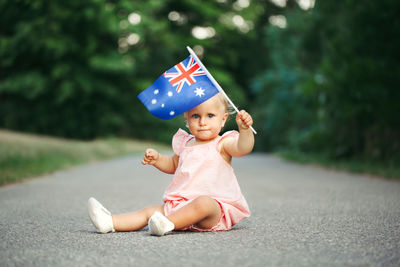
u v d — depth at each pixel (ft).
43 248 10.11
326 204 18.35
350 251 9.76
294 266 8.54
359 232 12.06
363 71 36.50
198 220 11.72
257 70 143.64
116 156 64.18
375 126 40.16
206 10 109.91
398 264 8.68
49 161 39.06
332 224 13.42
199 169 12.34
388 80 36.40
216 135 12.75
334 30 43.83
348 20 39.58
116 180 31.12
